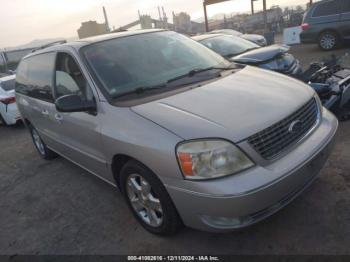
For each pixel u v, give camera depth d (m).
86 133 3.44
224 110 2.69
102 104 3.15
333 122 3.12
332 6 11.29
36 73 4.73
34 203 4.36
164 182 2.63
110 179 3.52
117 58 3.51
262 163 2.48
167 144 2.53
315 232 2.83
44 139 5.20
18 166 5.87
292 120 2.73
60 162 5.62
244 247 2.82
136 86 3.22
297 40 15.56
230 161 2.42
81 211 3.91
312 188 3.41
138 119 2.80
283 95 2.96
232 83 3.21
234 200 2.35
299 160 2.59
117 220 3.56
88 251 3.17
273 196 2.46
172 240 3.06
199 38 8.29
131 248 3.08
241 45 7.99
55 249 3.31
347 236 2.73
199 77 3.40
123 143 2.85
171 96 3.01
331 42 11.62
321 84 4.50
